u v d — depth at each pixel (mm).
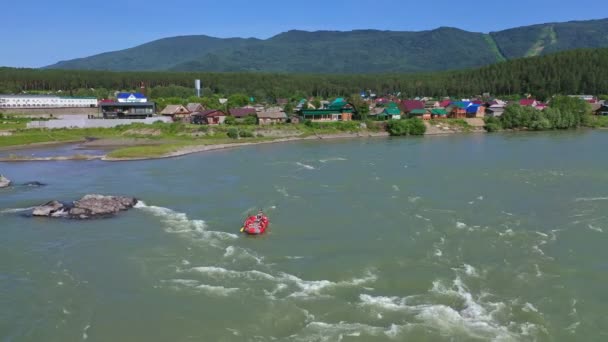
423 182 53656
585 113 132125
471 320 23266
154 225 39438
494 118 126062
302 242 34781
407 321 23297
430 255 31594
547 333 22141
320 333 22500
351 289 26938
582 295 25781
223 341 22312
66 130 107750
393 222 38781
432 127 121438
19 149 89562
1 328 23625
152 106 127062
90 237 36562
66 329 23562
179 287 27688
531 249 32219
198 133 103750
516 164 64938
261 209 43625
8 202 47594
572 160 67812
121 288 27766
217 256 32312
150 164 70188
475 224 37750
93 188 53750
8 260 32125
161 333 23109
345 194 48594
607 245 32750
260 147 90938
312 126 113062
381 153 79312
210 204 45781
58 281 28828
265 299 26000
